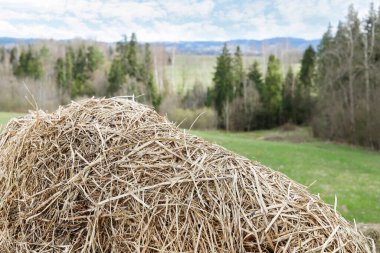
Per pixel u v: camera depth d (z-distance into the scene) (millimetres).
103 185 3021
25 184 3289
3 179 3500
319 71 36625
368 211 10758
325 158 20125
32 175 3283
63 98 40438
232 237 2795
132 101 3871
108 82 43906
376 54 30469
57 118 3578
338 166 18000
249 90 40938
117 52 46688
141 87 42438
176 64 59594
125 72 45000
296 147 23969
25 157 3406
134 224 2855
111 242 2867
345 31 31000
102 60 48594
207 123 38781
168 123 3662
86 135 3338
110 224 2895
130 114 3582
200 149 3357
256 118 40969
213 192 2975
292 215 2938
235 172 3170
